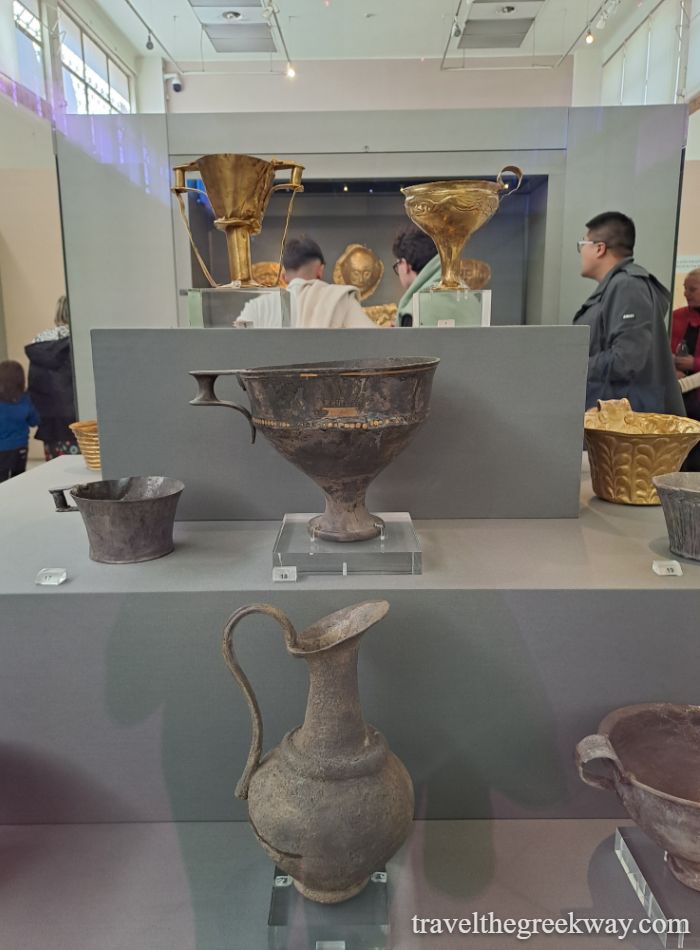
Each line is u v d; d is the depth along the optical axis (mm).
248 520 1424
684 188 2549
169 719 1085
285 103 3139
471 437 1396
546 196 2404
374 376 980
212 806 1122
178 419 1375
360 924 914
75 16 2605
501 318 2525
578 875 1013
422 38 2871
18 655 1057
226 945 912
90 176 2381
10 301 2645
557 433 1396
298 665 1062
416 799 1125
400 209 2428
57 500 1196
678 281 2559
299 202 2430
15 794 1111
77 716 1083
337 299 1755
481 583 1057
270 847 864
